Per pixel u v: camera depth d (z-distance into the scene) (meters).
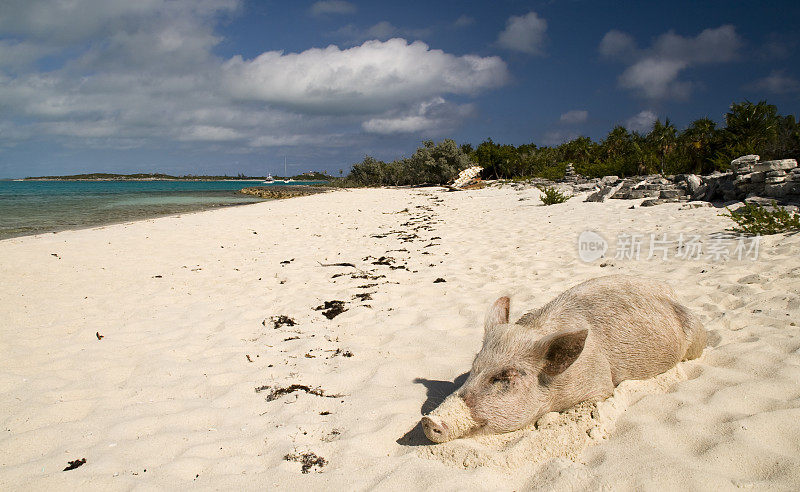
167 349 5.97
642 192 19.38
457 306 7.03
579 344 3.36
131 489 3.17
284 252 12.96
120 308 7.87
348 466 3.32
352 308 7.40
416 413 4.04
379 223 19.52
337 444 3.62
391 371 4.94
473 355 5.18
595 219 15.08
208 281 9.71
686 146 29.88
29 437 3.91
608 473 2.98
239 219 21.44
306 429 3.90
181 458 3.52
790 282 6.45
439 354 5.30
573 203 20.38
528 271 8.91
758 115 25.05
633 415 3.65
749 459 3.00
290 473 3.27
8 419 4.27
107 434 3.96
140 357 5.75
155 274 10.34
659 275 7.76
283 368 5.25
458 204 26.48
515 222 16.39
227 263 11.52
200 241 14.84
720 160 23.72
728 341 4.90
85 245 13.62
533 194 27.22
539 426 3.53
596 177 33.75
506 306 4.29
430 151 53.75
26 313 7.59
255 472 3.32
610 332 4.00
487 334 3.96
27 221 22.11
